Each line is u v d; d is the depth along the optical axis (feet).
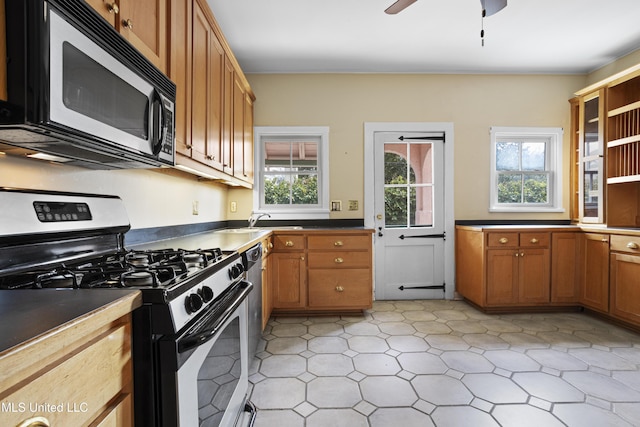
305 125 11.47
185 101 5.27
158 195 6.53
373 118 11.57
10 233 3.00
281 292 9.58
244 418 4.83
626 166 9.60
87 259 3.95
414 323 9.12
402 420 4.95
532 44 9.74
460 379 6.11
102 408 2.01
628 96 9.71
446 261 11.64
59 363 1.63
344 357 7.04
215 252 4.17
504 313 10.00
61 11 2.36
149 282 2.69
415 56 10.42
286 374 6.33
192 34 5.55
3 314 1.79
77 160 3.83
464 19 8.43
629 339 7.98
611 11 8.16
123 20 3.55
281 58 10.50
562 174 11.73
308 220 11.48
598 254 9.36
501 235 9.86
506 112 11.69
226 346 3.90
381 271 11.58
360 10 8.04
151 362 2.39
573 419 4.93
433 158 11.64
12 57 2.17
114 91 3.05
